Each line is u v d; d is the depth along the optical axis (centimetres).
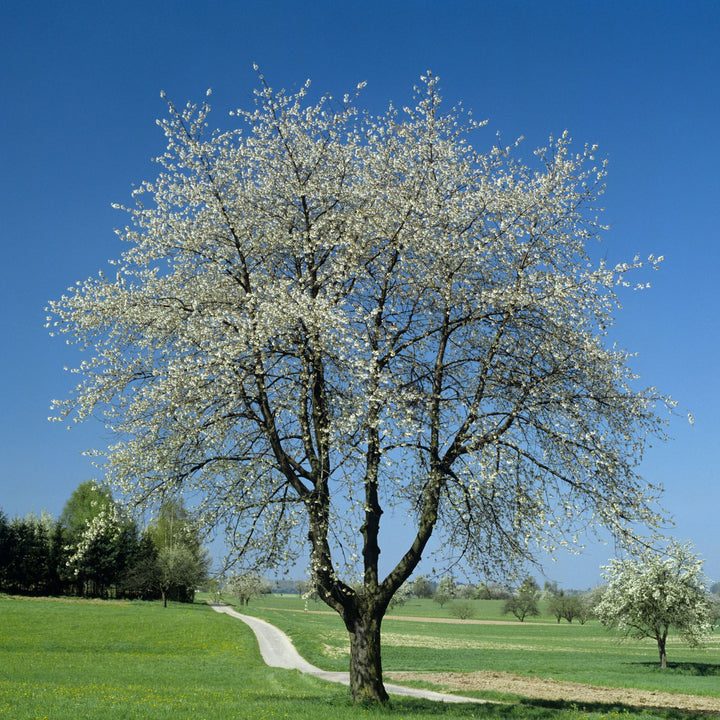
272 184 1934
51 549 9181
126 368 1867
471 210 1855
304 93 1956
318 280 1819
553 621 13088
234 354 1664
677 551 4372
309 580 1711
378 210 1844
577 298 1762
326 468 1730
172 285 1938
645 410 1731
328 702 1844
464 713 1784
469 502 1745
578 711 1983
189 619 6606
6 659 3603
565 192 1858
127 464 1772
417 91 1958
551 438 1709
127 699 1958
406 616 13062
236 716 1538
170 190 1977
